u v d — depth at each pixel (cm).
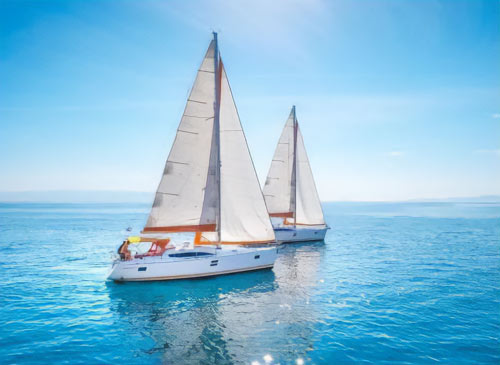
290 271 2359
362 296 1766
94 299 1709
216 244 2105
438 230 5684
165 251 2023
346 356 1097
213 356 1101
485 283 2028
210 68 2028
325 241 4112
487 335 1259
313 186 3869
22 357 1092
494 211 15188
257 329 1325
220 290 1858
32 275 2256
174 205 2014
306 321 1409
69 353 1123
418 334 1272
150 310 1549
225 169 2192
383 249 3438
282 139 3703
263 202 2252
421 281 2086
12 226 6125
